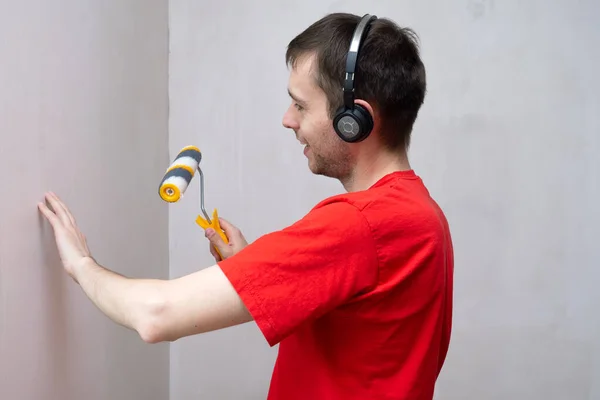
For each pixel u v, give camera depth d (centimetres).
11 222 103
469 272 181
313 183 182
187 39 181
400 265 87
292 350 99
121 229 150
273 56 179
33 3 107
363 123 88
